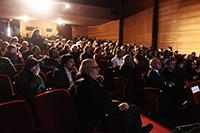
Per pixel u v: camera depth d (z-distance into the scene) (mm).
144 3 14703
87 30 22000
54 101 2645
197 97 4078
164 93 5375
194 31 11289
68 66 4598
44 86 3863
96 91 3135
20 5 14289
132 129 3074
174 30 12547
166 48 13047
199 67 7871
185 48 11805
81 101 3080
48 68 5238
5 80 3533
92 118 3062
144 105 5777
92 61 3285
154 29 13789
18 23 22812
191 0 11484
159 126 4680
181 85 5516
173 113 5387
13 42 8727
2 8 14820
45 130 2379
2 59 4555
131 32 15898
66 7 14836
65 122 2658
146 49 11141
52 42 11859
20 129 2145
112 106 3072
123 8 16375
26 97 3484
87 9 15359
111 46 11758
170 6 12852
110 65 7863
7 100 3463
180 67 6648
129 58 6539
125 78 6324
